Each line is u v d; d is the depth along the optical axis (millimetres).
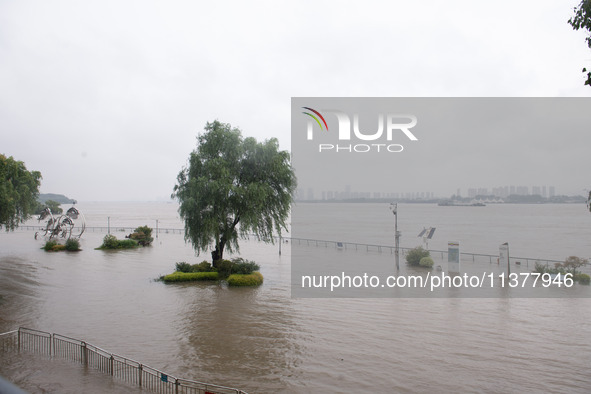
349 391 15352
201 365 17844
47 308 26938
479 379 16141
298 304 28062
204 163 37438
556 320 23609
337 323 23656
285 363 17984
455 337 20969
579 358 18047
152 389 15383
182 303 28453
